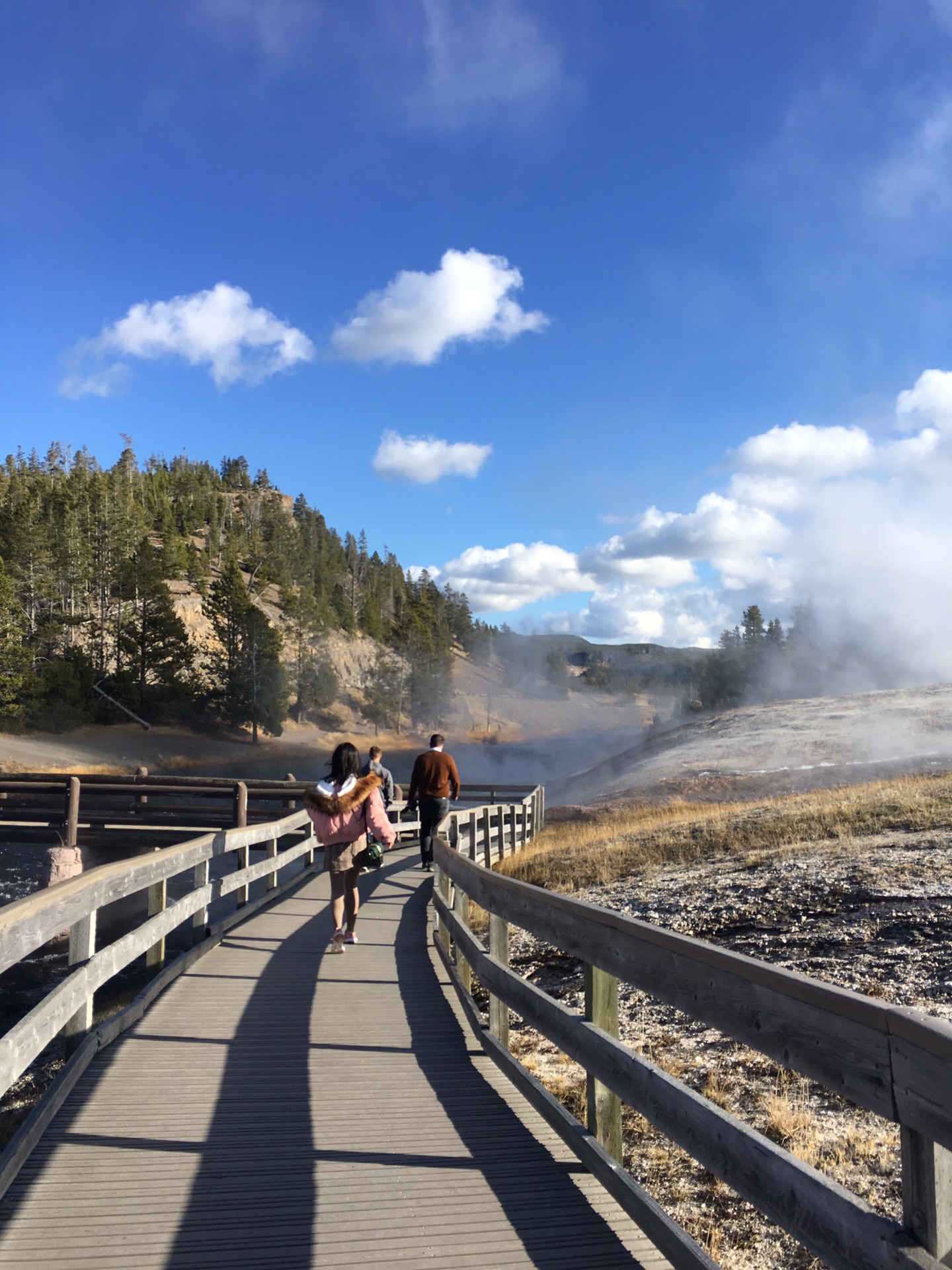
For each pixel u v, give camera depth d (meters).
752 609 112.94
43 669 77.31
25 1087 7.71
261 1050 5.58
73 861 17.95
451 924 7.36
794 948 8.67
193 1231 3.31
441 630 197.62
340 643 146.12
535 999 4.61
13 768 60.06
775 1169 2.44
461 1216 3.45
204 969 7.75
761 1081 5.75
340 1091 4.88
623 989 8.39
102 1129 4.28
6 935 3.55
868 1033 2.14
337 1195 3.61
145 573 86.75
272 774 75.31
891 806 16.19
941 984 7.00
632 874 15.12
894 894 9.85
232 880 9.50
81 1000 4.75
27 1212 3.46
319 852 17.08
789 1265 3.76
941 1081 1.85
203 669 95.38
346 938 8.85
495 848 19.34
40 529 90.25
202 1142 4.14
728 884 12.11
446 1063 5.40
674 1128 3.05
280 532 186.38
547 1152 4.07
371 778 8.52
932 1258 1.88
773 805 20.19
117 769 67.75
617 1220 3.44
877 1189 4.23
